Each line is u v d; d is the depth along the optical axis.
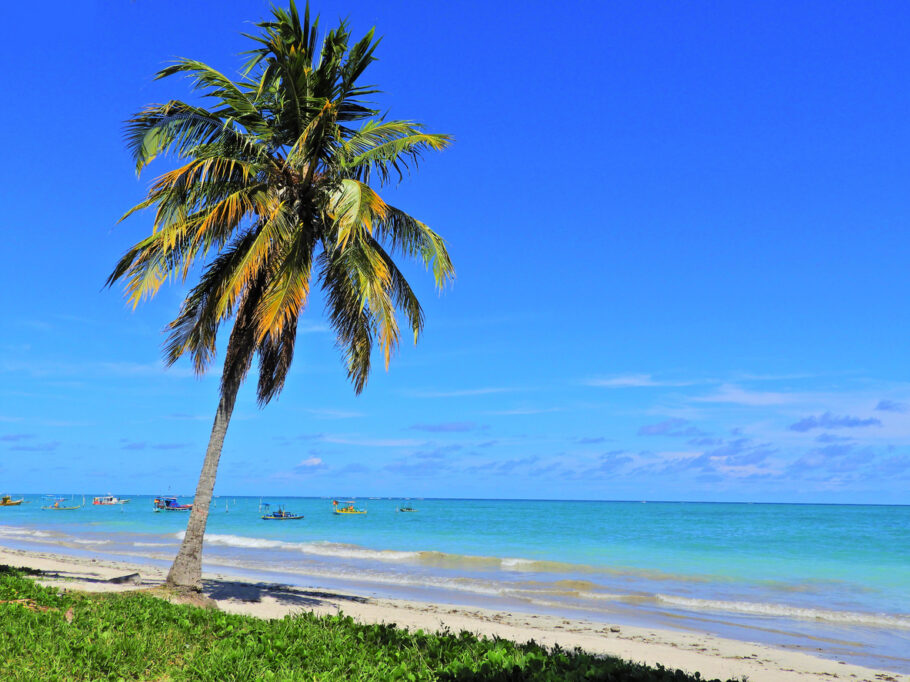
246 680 6.29
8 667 6.11
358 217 12.64
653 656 12.98
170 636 7.96
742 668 12.25
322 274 16.38
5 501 138.00
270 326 12.57
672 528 69.56
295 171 14.93
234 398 14.31
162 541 43.09
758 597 22.97
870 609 20.52
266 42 13.99
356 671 6.65
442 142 14.87
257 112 14.53
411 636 8.59
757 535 57.25
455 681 6.29
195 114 13.80
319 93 15.00
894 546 45.16
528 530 64.56
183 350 16.28
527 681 6.27
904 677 12.19
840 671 12.44
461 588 23.69
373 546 45.00
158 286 13.84
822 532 61.50
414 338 16.97
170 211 14.15
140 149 14.23
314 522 79.44
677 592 24.03
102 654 6.79
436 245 16.20
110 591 13.20
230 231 14.35
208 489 13.84
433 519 92.00
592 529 66.38
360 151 15.26
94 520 79.19
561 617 17.86
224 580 21.69
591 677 6.34
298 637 8.14
